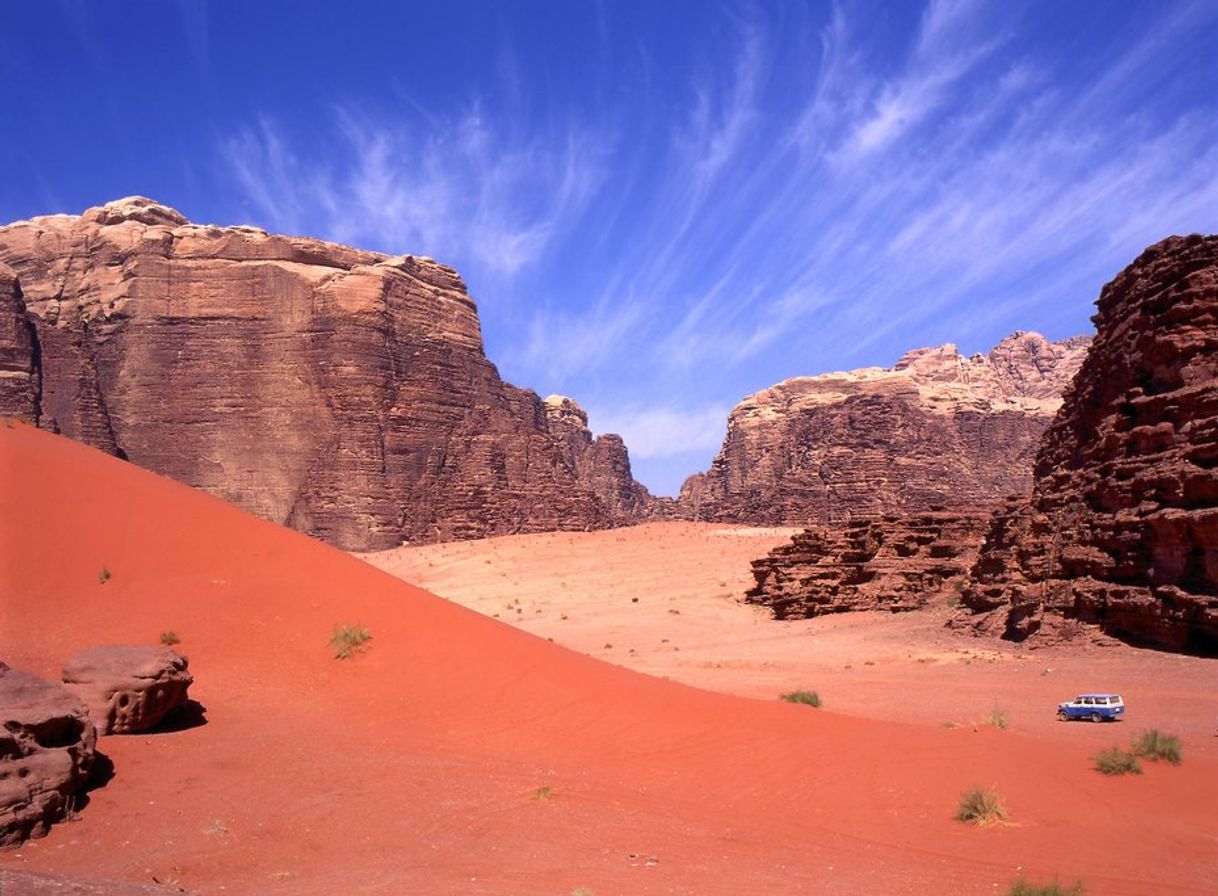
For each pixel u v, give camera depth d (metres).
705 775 19.48
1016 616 57.78
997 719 29.48
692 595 104.81
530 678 24.61
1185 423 49.78
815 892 13.41
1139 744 22.38
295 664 23.91
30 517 26.62
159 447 164.00
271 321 168.25
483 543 143.75
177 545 27.64
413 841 14.97
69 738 15.58
